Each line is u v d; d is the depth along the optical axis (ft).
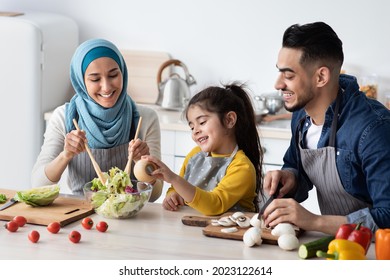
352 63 12.34
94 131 8.51
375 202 6.63
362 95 7.03
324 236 6.59
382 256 5.87
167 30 13.03
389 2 12.02
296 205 6.50
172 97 12.53
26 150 12.17
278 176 7.33
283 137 11.26
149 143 8.88
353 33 12.25
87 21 13.38
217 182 7.63
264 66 12.68
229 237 6.47
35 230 6.52
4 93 12.09
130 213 6.98
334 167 7.06
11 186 12.35
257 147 8.06
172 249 6.16
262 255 6.07
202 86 13.02
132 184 7.46
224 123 7.65
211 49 12.88
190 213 7.31
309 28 6.79
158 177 7.10
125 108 8.77
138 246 6.23
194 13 12.85
